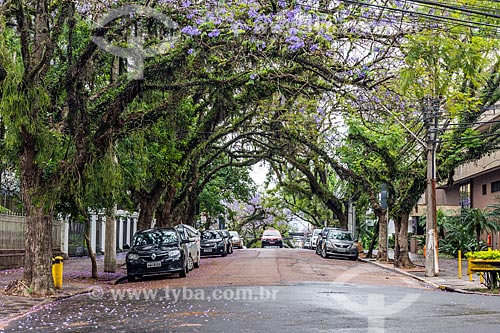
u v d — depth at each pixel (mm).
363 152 33688
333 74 16812
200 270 26047
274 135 34719
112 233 24891
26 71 16594
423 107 23672
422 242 47281
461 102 21812
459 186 50344
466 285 21094
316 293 16734
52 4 17828
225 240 39062
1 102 16203
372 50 16328
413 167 30625
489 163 37344
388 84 17234
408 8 15078
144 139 21078
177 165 27188
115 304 14852
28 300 16016
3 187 29719
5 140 16641
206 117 28422
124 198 23188
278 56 16953
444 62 11695
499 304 15227
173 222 35812
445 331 10930
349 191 42844
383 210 34938
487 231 38031
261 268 26766
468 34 12602
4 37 16625
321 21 15891
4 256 25500
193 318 12250
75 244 36844
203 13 16641
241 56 17406
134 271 21969
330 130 33438
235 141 36000
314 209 60406
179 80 18422
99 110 18688
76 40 19797
